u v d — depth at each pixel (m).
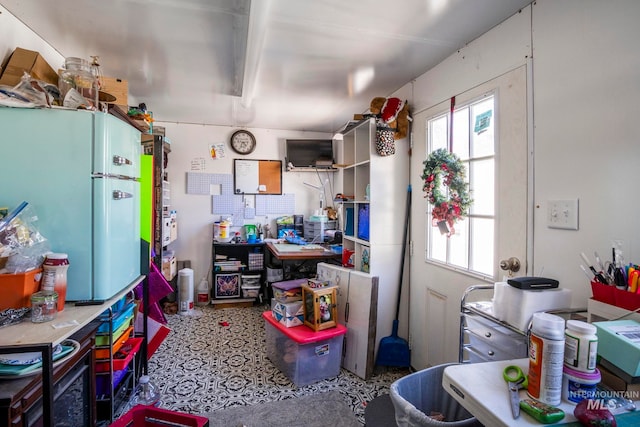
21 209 1.48
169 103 3.46
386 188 2.72
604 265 1.30
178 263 4.29
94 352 1.61
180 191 4.34
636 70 1.21
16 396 1.07
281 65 2.46
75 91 1.67
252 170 4.57
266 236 4.61
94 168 1.62
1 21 1.71
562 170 1.49
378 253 2.70
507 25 1.80
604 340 0.98
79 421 1.51
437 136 2.44
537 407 0.85
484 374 1.05
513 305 1.37
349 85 2.88
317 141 4.66
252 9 1.61
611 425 0.78
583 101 1.40
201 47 2.20
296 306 2.54
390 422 1.98
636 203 1.21
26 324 1.34
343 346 2.68
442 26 1.90
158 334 2.49
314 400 2.21
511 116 1.77
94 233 1.62
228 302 4.18
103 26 1.93
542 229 1.59
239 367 2.64
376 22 1.86
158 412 1.48
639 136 1.20
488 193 1.96
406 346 2.64
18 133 1.57
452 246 2.26
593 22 1.36
